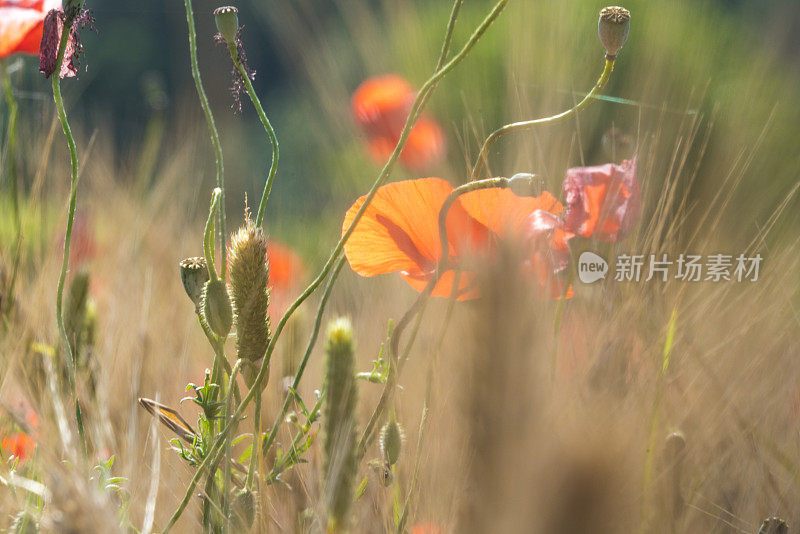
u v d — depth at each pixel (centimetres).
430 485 200
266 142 702
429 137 267
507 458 184
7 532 196
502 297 184
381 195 198
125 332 222
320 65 356
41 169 230
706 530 204
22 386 209
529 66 222
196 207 354
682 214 215
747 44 438
